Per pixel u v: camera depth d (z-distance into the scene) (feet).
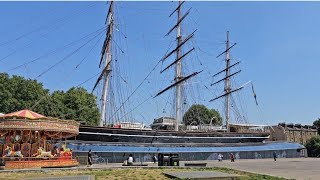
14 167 104.06
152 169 99.55
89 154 137.90
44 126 113.09
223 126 303.07
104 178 71.92
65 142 151.02
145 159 195.93
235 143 248.52
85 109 265.75
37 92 234.58
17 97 226.17
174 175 72.79
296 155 281.33
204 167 109.70
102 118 205.57
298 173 95.86
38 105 231.71
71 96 266.57
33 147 118.83
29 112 118.42
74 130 125.39
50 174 83.76
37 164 108.58
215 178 68.23
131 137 198.49
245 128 306.14
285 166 137.69
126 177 73.82
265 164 155.94
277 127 346.13
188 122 374.84
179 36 265.34
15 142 116.67
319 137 340.18
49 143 136.26
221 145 238.48
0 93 218.38
